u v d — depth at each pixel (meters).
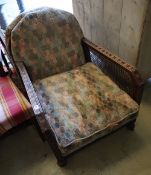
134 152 1.41
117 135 1.52
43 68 1.44
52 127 1.13
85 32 2.03
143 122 1.58
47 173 1.36
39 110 0.99
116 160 1.38
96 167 1.36
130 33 1.42
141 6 1.21
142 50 1.45
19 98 1.32
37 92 1.35
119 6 1.38
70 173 1.34
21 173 1.38
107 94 1.29
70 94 1.31
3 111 1.24
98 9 1.61
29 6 2.69
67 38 1.46
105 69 1.47
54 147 1.11
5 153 1.49
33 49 1.37
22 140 1.56
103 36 1.75
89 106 1.23
